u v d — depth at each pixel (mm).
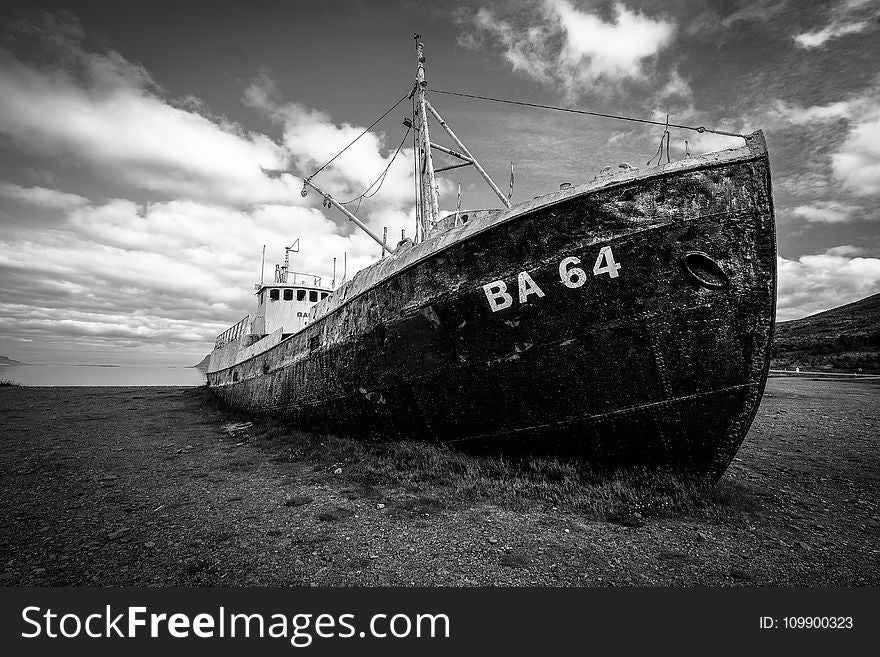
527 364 5891
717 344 5086
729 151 4984
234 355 18156
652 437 5520
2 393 26047
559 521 4820
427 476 6375
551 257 5602
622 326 5348
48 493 6406
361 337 8008
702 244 5027
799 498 5762
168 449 9758
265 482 6785
